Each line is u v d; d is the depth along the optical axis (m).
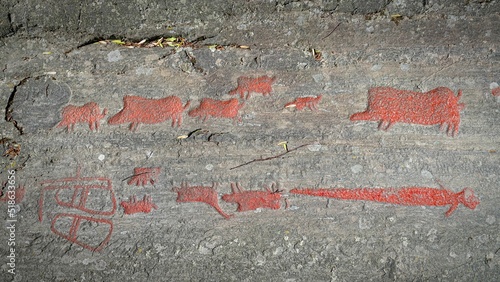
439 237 2.91
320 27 3.06
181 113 3.03
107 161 2.98
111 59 3.06
